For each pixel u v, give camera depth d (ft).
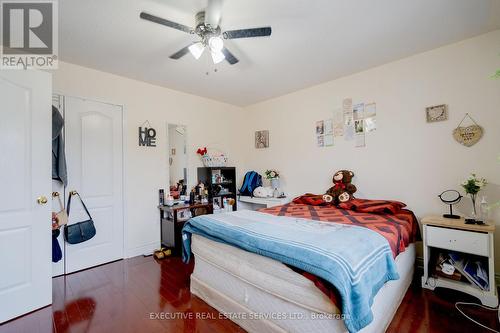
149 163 10.57
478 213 7.29
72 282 7.63
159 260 9.56
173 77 10.03
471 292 6.29
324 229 5.76
